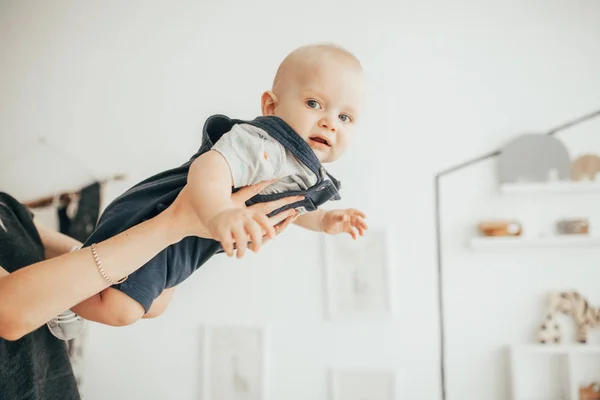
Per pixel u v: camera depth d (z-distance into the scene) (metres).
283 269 1.93
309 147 0.86
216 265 1.96
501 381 1.80
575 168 1.82
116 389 1.93
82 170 2.03
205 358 1.92
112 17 2.08
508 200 1.87
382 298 1.86
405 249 1.88
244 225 0.66
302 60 0.91
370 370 1.84
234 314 1.93
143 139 2.02
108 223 0.90
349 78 0.90
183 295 1.96
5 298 0.73
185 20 2.06
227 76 2.01
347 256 1.90
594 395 1.73
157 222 0.79
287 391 1.88
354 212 1.11
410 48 1.95
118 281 0.82
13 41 2.11
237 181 0.81
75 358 1.94
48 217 1.99
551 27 1.91
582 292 1.81
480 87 1.92
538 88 1.89
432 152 1.91
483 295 1.84
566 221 1.80
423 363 1.84
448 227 1.88
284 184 0.90
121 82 2.06
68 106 2.07
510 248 1.85
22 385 0.92
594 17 1.90
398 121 1.93
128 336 1.96
